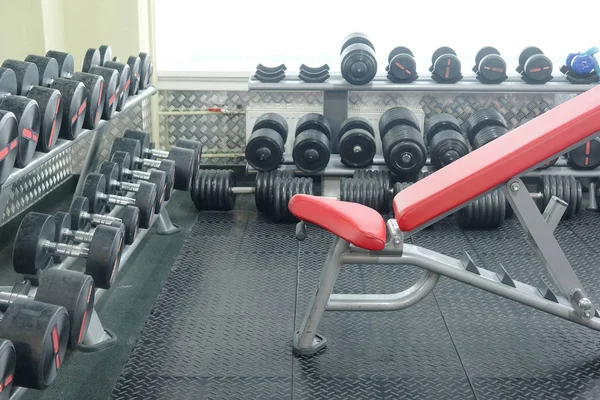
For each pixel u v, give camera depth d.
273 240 4.02
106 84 3.03
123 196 3.48
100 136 3.35
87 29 4.60
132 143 3.56
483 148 2.73
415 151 4.28
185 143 4.04
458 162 2.73
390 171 4.52
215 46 5.12
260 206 4.40
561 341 2.90
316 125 4.57
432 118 4.68
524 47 4.95
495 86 4.40
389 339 2.92
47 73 2.76
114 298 3.28
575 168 4.46
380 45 5.13
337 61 5.18
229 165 5.14
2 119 2.08
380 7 5.05
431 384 2.60
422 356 2.79
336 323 3.05
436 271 2.66
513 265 3.69
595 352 2.82
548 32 5.09
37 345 2.00
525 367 2.71
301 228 2.76
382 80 4.52
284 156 4.73
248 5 5.04
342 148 4.42
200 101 4.99
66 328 2.17
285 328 3.02
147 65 3.77
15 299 2.42
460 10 5.05
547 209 2.70
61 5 4.52
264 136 4.36
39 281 2.51
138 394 2.52
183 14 5.04
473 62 5.14
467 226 4.16
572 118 2.50
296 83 4.46
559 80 4.49
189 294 3.31
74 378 2.63
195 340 2.90
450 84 4.43
